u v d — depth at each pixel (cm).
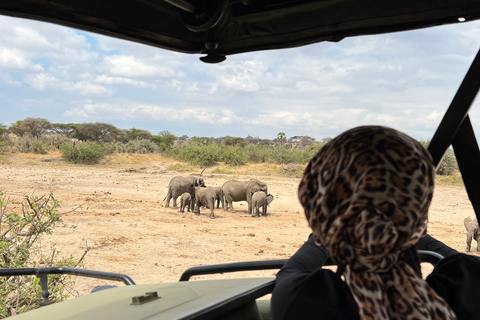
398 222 101
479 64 140
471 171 153
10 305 557
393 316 104
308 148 4147
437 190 2508
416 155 105
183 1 191
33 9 171
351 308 113
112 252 1044
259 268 185
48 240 1095
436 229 1553
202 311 135
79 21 186
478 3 185
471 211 1961
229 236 1311
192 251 1100
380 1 197
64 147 4106
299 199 118
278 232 1412
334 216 107
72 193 2139
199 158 3900
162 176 3059
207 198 1720
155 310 141
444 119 145
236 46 231
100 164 3919
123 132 7706
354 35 212
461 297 126
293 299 116
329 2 204
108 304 155
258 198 1777
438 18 194
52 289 603
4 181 2425
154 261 988
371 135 108
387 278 106
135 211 1730
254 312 162
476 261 133
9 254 626
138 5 201
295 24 216
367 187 102
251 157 4119
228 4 215
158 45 216
